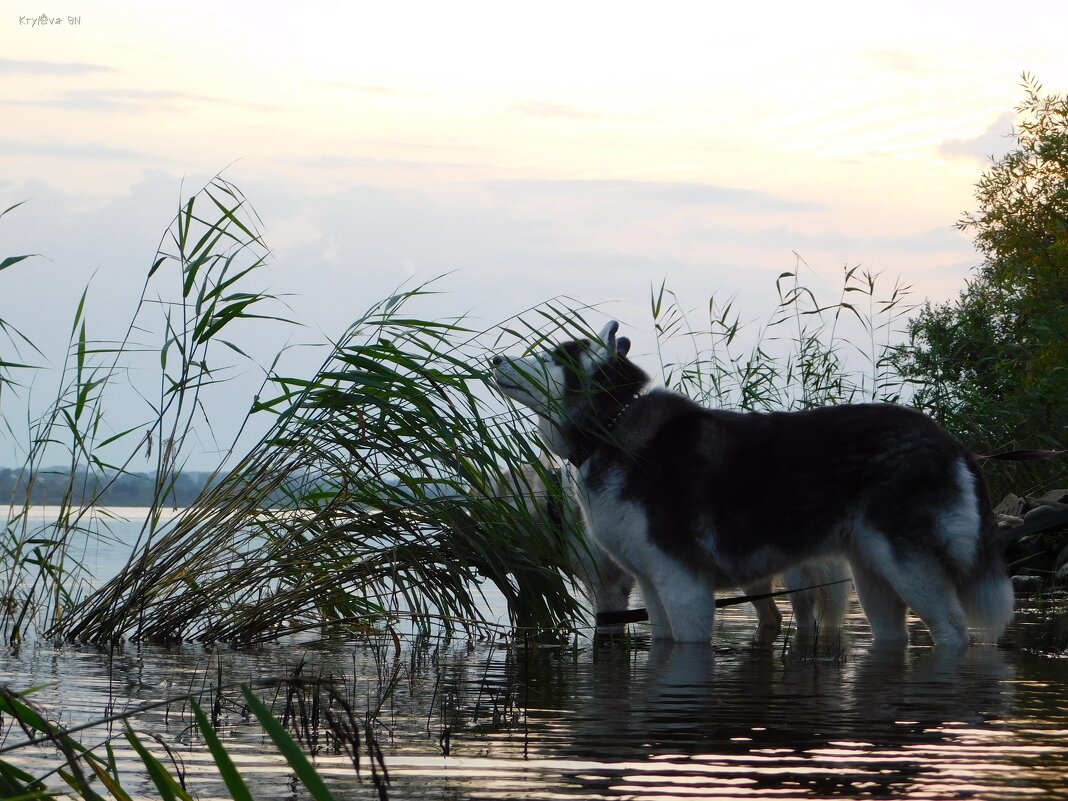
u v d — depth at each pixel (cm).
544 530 766
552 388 757
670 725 424
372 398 734
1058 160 2302
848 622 876
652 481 720
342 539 757
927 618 691
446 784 329
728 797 312
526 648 661
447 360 732
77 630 753
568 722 430
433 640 746
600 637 760
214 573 773
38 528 770
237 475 758
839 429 708
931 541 684
